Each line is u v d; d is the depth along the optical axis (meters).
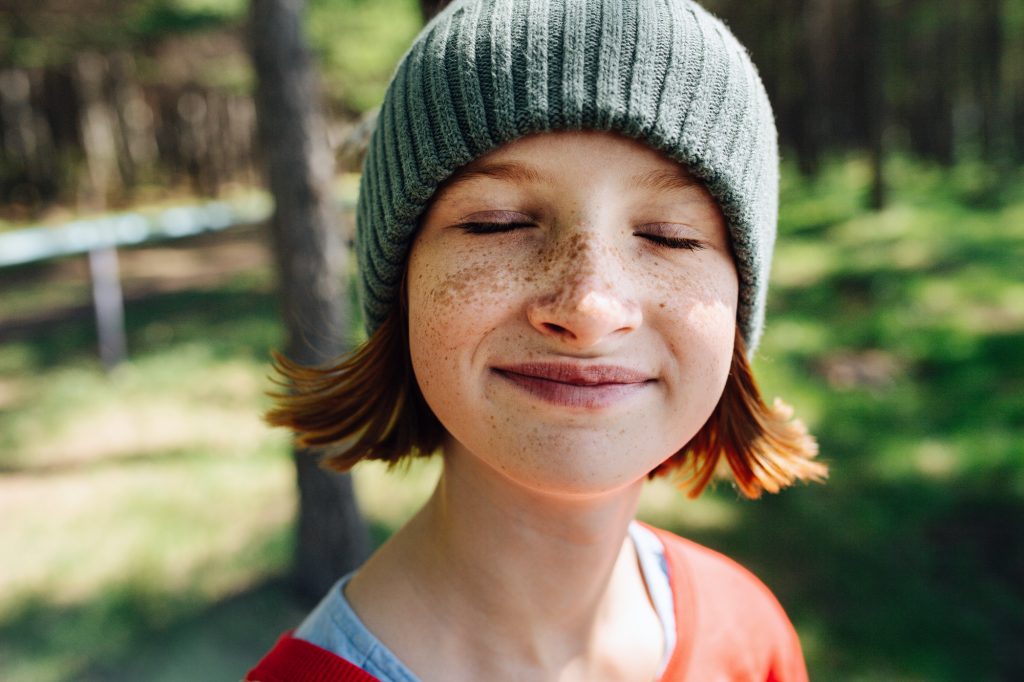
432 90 0.86
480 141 0.83
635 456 0.83
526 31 0.84
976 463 5.48
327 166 3.55
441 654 0.93
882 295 9.35
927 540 4.70
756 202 0.93
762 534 4.78
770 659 1.16
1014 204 14.62
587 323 0.77
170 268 12.96
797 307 9.19
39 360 8.10
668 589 1.12
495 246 0.83
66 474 5.59
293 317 3.52
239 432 6.19
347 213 4.23
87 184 17.44
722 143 0.88
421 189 0.87
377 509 4.90
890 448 5.78
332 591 1.00
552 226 0.83
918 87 21.88
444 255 0.85
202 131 21.03
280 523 4.81
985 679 3.63
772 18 19.17
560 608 0.96
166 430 6.28
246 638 3.80
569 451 0.81
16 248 7.08
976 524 4.82
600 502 0.93
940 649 3.84
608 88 0.82
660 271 0.85
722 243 0.93
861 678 3.65
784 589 4.30
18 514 5.05
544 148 0.82
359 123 1.51
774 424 1.20
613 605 1.04
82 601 4.15
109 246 7.77
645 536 1.19
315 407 1.11
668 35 0.86
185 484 5.36
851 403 6.57
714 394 0.90
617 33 0.84
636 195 0.84
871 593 4.27
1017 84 23.56
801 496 5.20
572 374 0.80
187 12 12.89
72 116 17.98
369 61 11.31
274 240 3.55
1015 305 8.66
